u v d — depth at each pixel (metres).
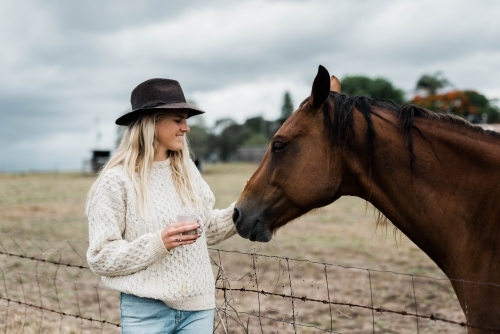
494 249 2.33
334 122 2.62
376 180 2.64
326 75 2.54
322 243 10.05
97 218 2.47
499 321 2.26
